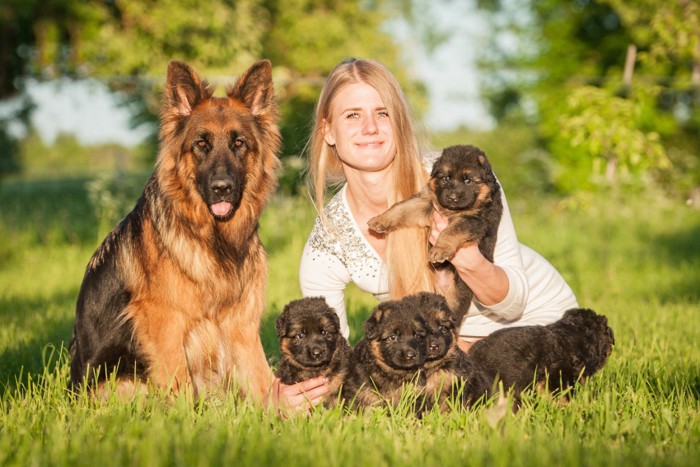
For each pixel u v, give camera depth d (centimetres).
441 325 486
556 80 2973
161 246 517
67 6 1864
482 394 492
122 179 1725
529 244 1530
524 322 572
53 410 452
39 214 1872
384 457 356
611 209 1761
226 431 392
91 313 544
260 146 557
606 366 582
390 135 539
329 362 511
